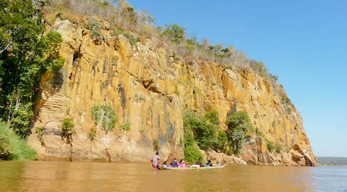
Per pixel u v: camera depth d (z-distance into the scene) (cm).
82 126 3431
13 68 3133
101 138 3547
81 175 1734
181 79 6203
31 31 2902
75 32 3550
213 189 1473
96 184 1384
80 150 3269
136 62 4319
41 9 3856
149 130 4191
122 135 3762
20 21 2784
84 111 3509
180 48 6919
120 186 1362
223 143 5994
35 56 3077
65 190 1152
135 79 4262
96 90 3712
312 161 9025
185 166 3128
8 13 2752
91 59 3738
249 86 7550
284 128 8325
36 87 3241
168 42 6191
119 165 2998
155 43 5266
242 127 6316
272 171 3672
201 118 5975
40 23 3247
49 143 3083
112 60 4006
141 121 4094
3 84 3023
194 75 6625
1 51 2866
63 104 3253
